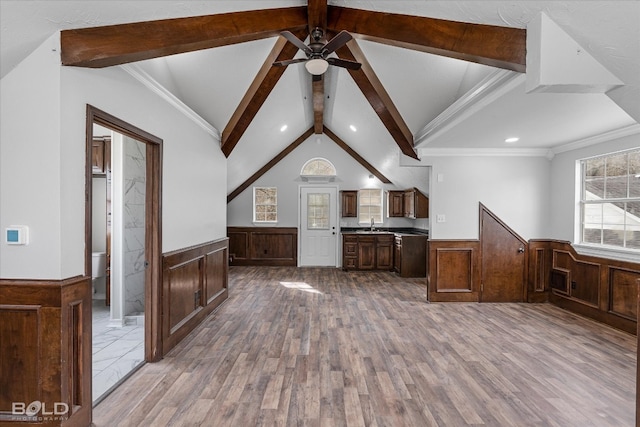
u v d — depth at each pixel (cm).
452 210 493
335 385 253
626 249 374
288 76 427
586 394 242
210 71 367
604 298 396
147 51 206
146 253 293
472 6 196
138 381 258
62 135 187
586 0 156
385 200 794
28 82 186
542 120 334
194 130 376
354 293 536
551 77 180
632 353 312
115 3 183
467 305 474
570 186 453
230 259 795
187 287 357
